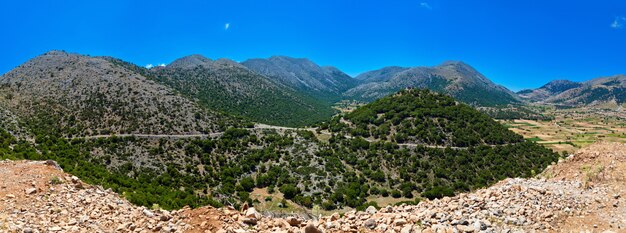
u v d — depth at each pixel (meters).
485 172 71.25
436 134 88.19
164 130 95.69
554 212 10.11
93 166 58.88
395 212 11.46
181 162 80.00
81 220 10.20
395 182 71.38
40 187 11.95
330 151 86.06
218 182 72.81
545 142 135.38
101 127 92.12
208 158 83.19
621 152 13.97
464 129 90.12
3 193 11.16
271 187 69.44
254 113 184.62
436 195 64.25
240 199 64.00
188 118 108.00
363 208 57.41
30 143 64.25
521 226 9.53
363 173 75.19
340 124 107.19
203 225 9.95
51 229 9.43
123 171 68.94
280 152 88.69
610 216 9.64
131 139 86.88
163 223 10.30
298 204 62.62
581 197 11.02
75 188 12.59
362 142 88.56
